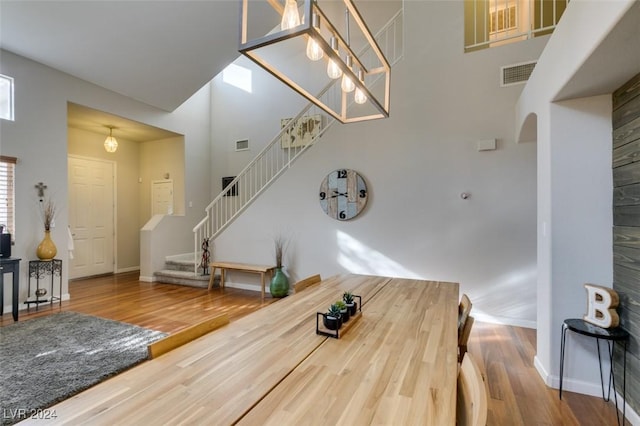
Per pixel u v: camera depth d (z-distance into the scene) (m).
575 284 2.26
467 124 3.84
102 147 6.56
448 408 0.95
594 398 2.17
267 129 6.79
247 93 7.02
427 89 4.04
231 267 4.98
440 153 3.97
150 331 3.34
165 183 6.98
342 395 1.02
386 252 4.24
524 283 3.60
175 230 6.45
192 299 4.66
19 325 3.50
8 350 2.85
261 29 4.70
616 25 1.42
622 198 2.06
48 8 3.50
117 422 0.89
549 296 2.33
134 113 5.67
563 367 2.28
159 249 6.09
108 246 6.65
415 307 2.00
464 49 3.90
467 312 1.91
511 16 5.13
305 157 4.79
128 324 3.56
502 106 3.69
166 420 0.90
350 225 4.47
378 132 4.30
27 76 4.23
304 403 0.98
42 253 4.23
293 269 4.85
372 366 1.22
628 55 1.68
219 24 4.34
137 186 7.25
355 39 5.84
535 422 1.95
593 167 2.22
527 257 3.58
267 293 5.00
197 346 1.42
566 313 2.28
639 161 1.89
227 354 1.34
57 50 4.15
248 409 0.95
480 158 3.79
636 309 1.92
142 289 5.28
